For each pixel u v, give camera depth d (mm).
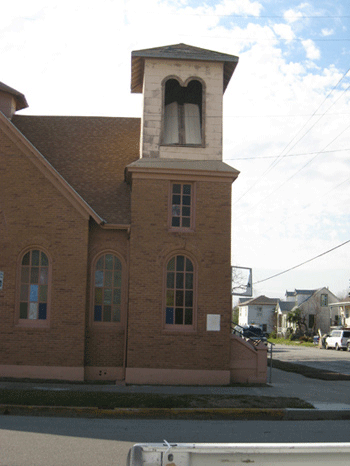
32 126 20969
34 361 16672
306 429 10461
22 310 17000
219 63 18516
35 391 13469
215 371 16781
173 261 17375
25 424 10211
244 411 11984
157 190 17391
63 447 8305
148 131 17953
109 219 17734
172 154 17859
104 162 19797
